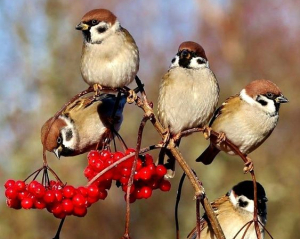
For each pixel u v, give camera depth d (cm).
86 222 1509
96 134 892
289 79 1736
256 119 834
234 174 1515
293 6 1842
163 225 1512
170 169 697
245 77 1781
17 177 1458
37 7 1616
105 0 1745
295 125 1631
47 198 570
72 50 1611
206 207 598
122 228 1519
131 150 604
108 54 759
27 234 1433
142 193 614
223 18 1833
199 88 788
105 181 604
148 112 614
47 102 1554
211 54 1819
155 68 1720
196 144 1557
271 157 1588
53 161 1477
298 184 1541
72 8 1645
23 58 1581
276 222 1496
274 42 1806
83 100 912
